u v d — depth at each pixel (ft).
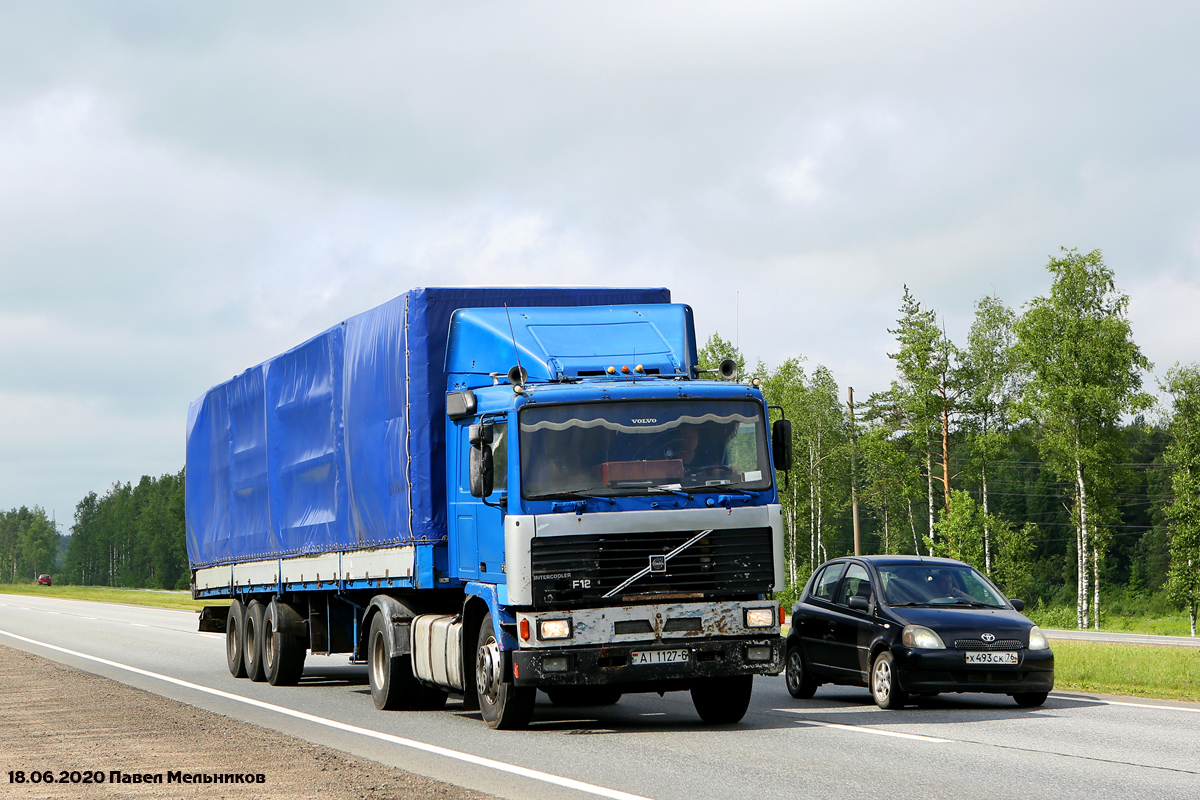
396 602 68.08
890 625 64.64
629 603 52.13
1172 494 458.91
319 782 40.27
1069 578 469.57
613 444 53.16
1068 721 57.67
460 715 64.18
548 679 51.13
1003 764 43.47
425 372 63.00
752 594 53.88
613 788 38.75
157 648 136.87
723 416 54.75
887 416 324.19
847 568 71.97
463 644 58.03
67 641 151.94
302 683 89.92
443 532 62.49
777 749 48.01
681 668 52.13
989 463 319.27
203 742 51.88
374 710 67.87
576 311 61.31
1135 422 476.13
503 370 58.23
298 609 86.12
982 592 69.31
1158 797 36.50
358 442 70.95
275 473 87.45
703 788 38.58
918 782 39.45
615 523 52.29
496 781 40.63
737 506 53.78
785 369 369.91
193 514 111.24
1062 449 273.54
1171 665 90.43
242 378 96.22
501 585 53.52
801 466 359.87
